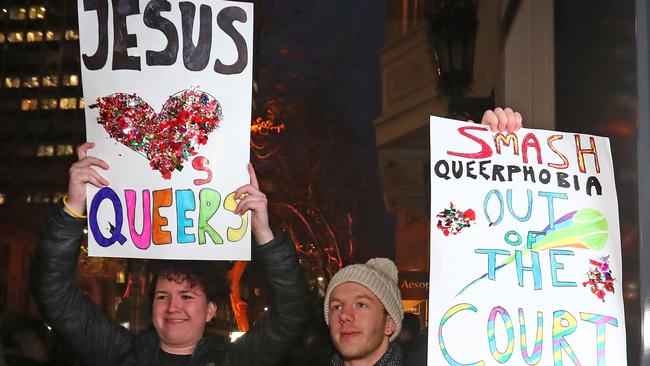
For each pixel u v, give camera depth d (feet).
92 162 9.46
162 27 9.64
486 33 17.44
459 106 17.54
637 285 10.75
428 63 37.73
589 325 9.39
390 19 40.04
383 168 40.88
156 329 9.55
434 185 9.48
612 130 11.58
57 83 49.98
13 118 49.67
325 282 37.58
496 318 9.25
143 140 9.52
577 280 9.49
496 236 9.45
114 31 9.64
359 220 40.73
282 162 39.99
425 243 39.63
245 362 9.64
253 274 25.98
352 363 9.37
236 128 9.59
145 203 9.45
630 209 10.94
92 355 9.71
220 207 9.47
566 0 14.56
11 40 49.78
